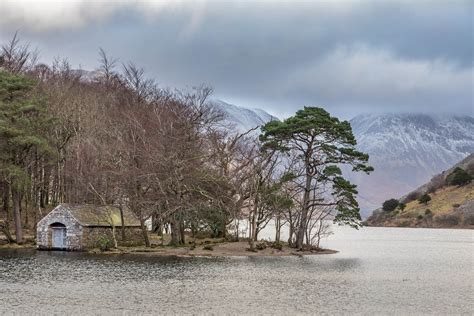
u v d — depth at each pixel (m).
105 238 91.12
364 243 155.88
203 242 103.00
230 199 103.94
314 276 69.75
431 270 82.81
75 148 105.12
